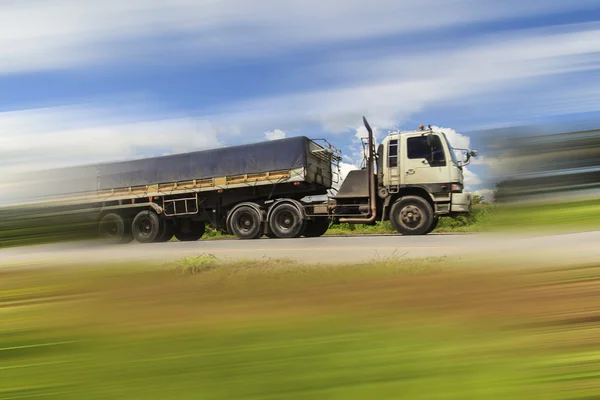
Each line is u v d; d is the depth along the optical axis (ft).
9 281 12.77
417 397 4.69
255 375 5.30
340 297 8.65
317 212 34.45
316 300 8.54
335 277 12.00
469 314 6.91
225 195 38.32
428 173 31.35
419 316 7.06
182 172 38.68
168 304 8.91
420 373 5.11
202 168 38.06
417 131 31.94
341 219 33.60
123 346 6.41
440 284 8.95
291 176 35.27
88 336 6.87
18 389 5.33
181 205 38.81
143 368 5.61
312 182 36.37
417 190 32.07
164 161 39.29
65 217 24.36
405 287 9.24
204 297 9.55
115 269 15.31
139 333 6.93
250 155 36.65
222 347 6.11
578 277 8.13
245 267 16.10
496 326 6.33
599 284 7.81
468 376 4.94
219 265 16.80
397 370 5.24
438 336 6.10
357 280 11.08
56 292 10.90
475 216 30.01
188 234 43.75
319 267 14.40
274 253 23.66
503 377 4.92
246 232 36.17
